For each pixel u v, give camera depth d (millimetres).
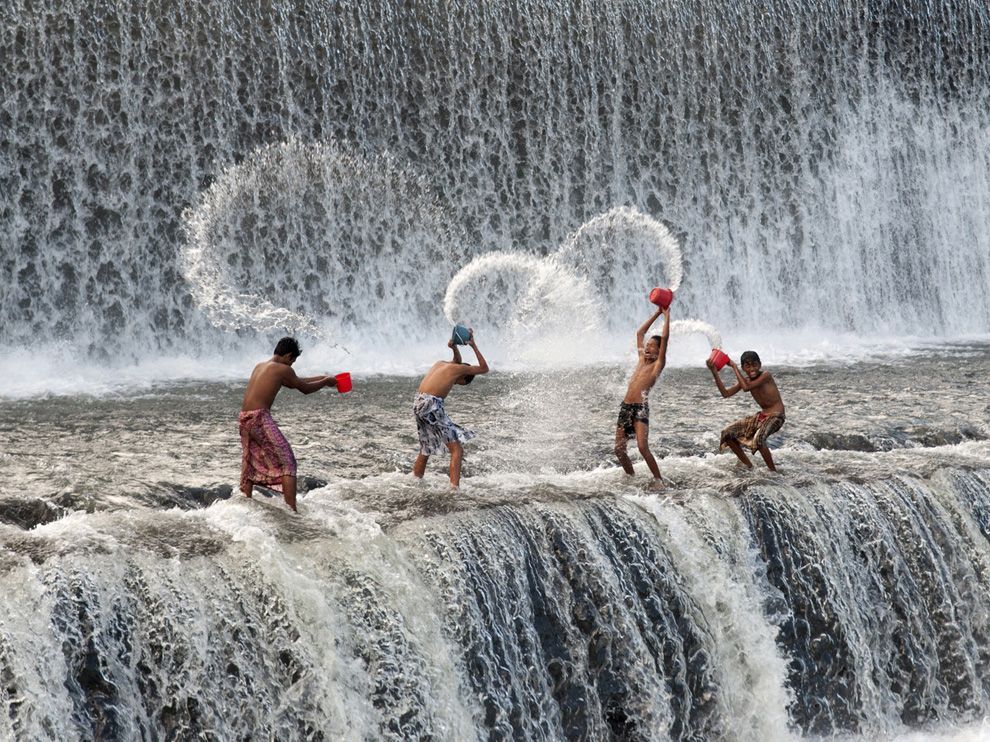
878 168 62531
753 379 24188
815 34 60812
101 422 29672
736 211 58781
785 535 22234
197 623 16047
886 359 47688
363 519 19031
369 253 51219
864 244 61906
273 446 19562
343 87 50719
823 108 61094
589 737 19250
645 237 56188
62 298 45062
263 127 49156
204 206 47719
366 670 17266
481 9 53094
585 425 29562
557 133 54844
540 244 54656
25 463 23344
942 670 23422
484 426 29219
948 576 23766
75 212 45375
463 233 53094
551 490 21594
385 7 51344
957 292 64375
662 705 19766
